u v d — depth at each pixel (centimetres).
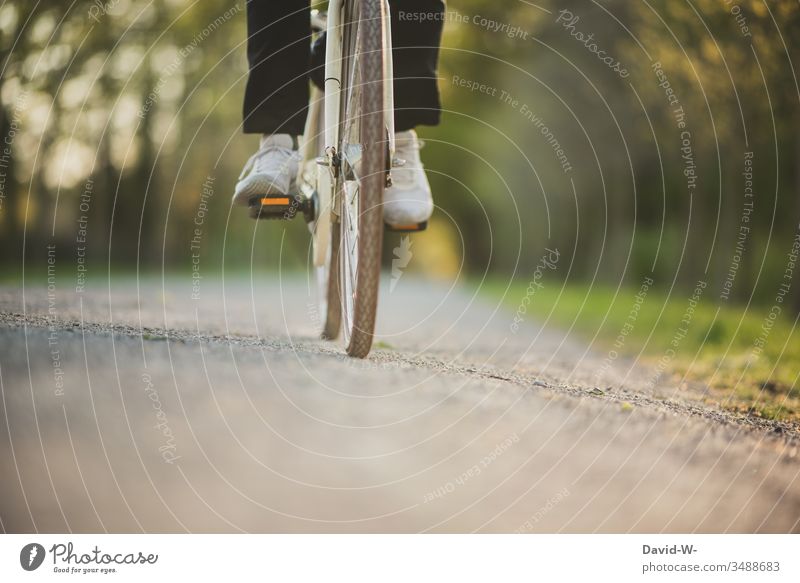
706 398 779
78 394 484
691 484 440
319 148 701
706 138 2431
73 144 2870
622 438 529
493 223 7356
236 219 4378
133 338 686
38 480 344
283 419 480
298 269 5103
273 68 673
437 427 505
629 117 3525
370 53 518
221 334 816
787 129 2081
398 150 688
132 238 3762
